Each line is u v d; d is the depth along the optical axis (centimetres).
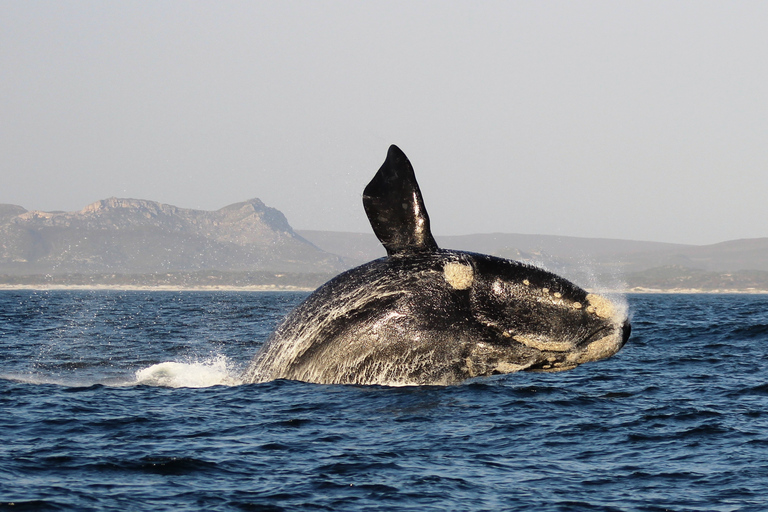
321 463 4284
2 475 3969
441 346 5447
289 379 5953
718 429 5116
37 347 10456
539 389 6381
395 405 5331
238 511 3584
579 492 3891
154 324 16512
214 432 4891
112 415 5353
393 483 3975
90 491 3788
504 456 4475
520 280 5381
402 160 5412
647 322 17200
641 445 4741
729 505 3688
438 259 5481
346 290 5684
